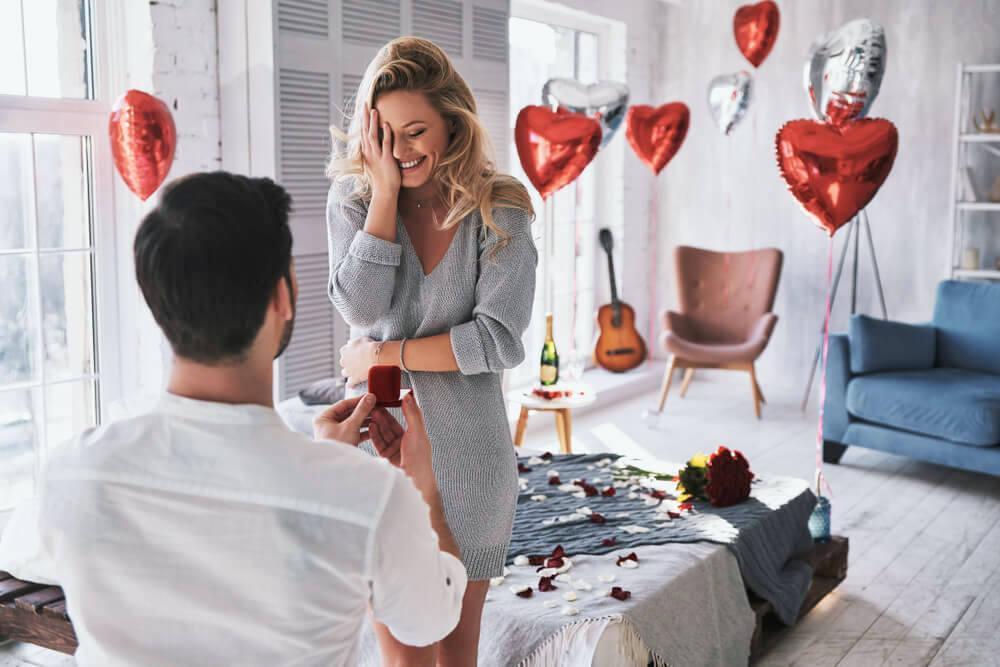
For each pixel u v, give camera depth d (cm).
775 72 648
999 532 400
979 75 575
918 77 597
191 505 92
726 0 661
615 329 661
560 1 585
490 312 170
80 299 356
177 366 99
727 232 682
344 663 98
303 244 397
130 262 365
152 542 93
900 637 306
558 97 420
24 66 334
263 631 92
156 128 302
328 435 126
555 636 223
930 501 440
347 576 93
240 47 379
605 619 225
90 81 355
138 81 359
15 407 340
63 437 356
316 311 407
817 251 645
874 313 627
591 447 521
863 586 346
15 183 334
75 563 94
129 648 94
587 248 674
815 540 340
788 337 662
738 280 619
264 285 96
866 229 609
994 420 436
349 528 93
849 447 533
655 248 715
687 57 681
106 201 360
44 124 337
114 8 357
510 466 179
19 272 338
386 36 423
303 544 92
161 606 93
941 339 515
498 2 486
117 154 306
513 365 174
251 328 96
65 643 237
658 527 292
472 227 173
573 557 268
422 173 169
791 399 633
